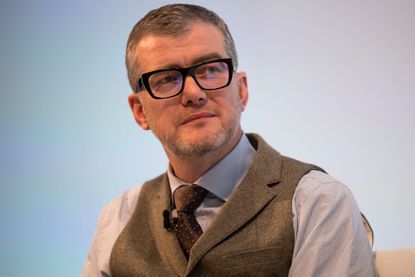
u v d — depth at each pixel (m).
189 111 2.34
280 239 2.23
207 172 2.50
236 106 2.43
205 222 2.45
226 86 2.38
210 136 2.32
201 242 2.28
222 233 2.29
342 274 2.10
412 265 2.25
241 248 2.24
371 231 2.41
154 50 2.42
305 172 2.44
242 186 2.42
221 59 2.39
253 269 2.21
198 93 2.31
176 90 2.37
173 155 2.50
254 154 2.62
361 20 4.04
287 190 2.36
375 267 2.27
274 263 2.21
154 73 2.40
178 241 2.44
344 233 2.21
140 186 2.98
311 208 2.27
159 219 2.58
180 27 2.40
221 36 2.49
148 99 2.47
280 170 2.48
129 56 2.57
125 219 2.81
